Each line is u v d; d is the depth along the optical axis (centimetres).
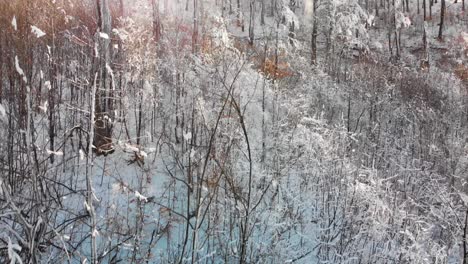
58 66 623
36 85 537
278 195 545
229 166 518
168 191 557
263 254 475
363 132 791
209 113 614
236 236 502
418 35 2580
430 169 715
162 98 752
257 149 632
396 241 526
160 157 632
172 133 691
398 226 531
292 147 642
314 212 578
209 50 760
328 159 601
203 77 700
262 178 576
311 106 843
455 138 847
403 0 3078
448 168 730
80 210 469
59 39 625
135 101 693
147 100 702
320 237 527
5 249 327
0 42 522
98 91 556
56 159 563
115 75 636
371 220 529
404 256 488
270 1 2789
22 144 470
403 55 2009
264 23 2408
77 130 611
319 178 607
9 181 373
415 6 3219
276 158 627
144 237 474
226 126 576
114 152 617
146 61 703
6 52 521
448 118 969
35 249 294
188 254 455
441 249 482
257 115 718
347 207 548
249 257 474
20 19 538
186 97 707
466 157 743
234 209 492
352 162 636
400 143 813
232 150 568
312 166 613
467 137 891
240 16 2280
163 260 438
